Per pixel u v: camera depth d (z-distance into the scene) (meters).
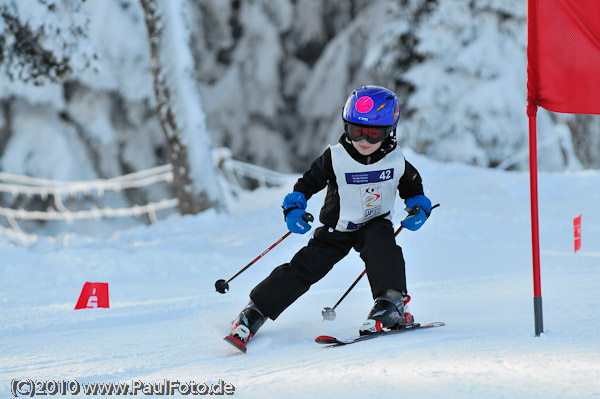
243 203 55.69
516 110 70.56
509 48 70.88
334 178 12.38
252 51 90.69
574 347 8.56
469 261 25.75
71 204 73.81
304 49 95.06
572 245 29.36
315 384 7.50
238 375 8.74
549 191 43.38
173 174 50.00
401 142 73.56
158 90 49.78
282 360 9.73
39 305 19.27
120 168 76.69
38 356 11.95
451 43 71.25
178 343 12.68
